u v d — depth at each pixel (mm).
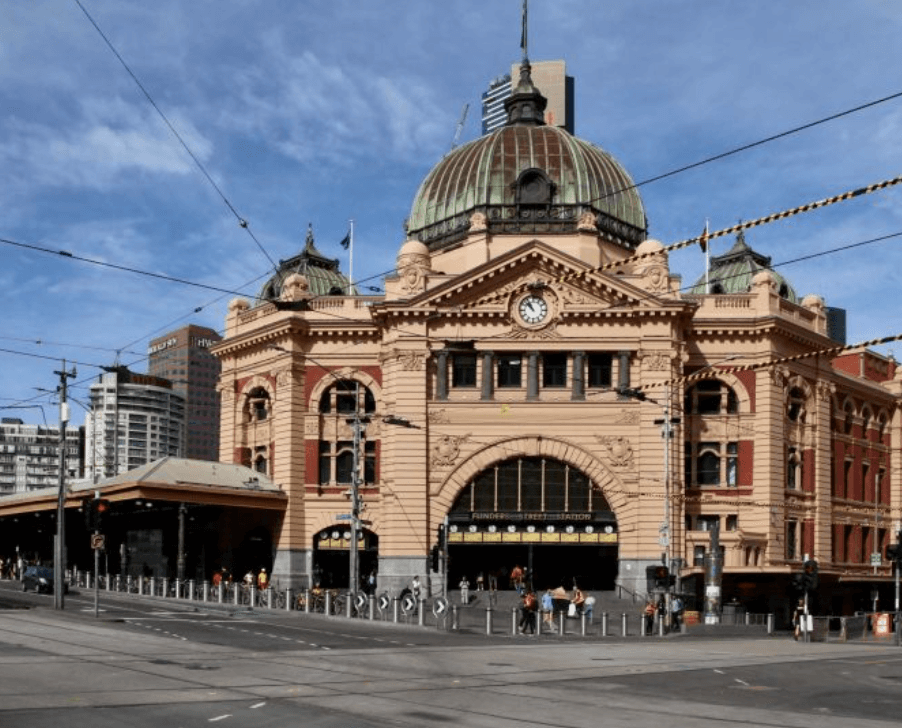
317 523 74688
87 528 47219
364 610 56844
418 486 69875
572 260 70438
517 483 70500
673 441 69125
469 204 78938
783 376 74188
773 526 71750
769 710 24047
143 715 20719
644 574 67938
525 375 71125
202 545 78312
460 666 31578
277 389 76188
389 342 72312
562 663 33688
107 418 127688
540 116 84875
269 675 27500
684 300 71688
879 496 89812
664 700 25312
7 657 29469
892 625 57219
